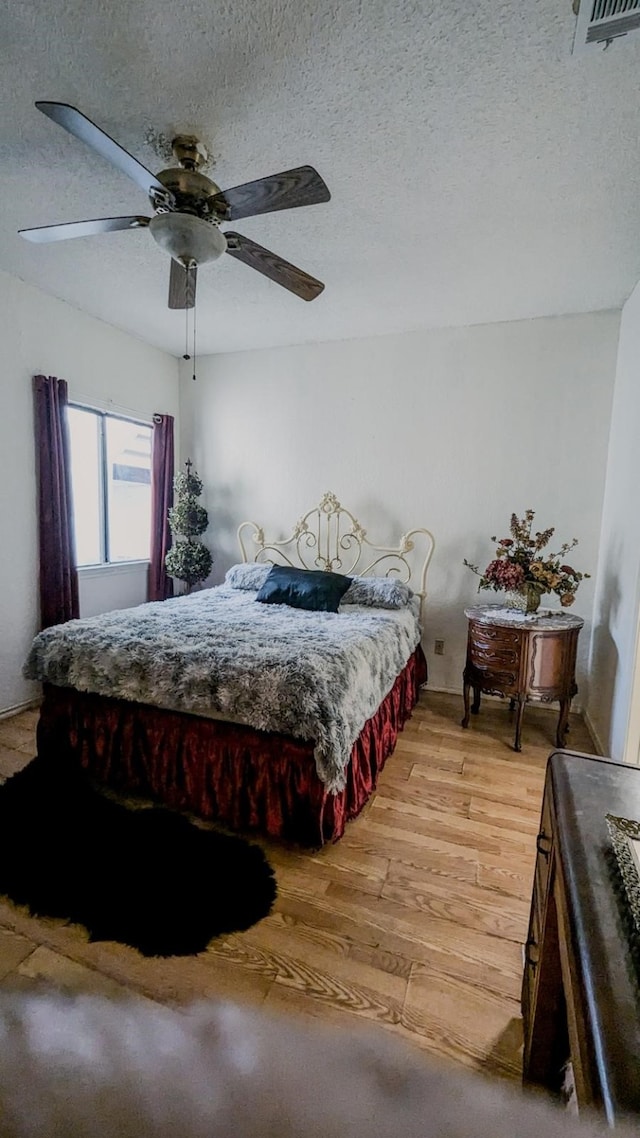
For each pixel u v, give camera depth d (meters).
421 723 3.04
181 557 3.94
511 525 2.98
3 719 2.91
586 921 0.57
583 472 3.14
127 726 2.15
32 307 2.96
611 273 2.54
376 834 1.95
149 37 1.31
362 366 3.64
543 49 1.30
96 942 1.42
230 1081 0.41
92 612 3.63
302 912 1.55
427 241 2.30
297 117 1.57
